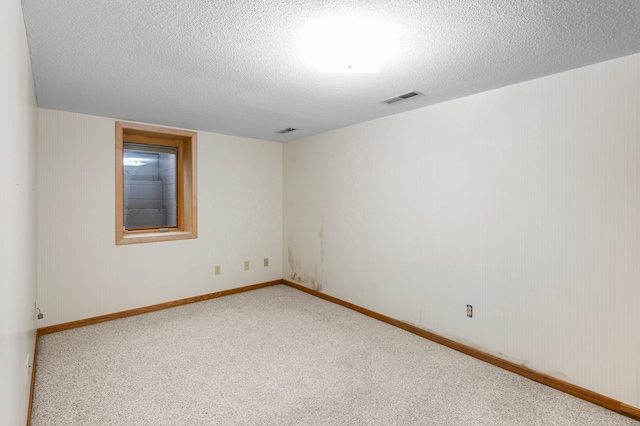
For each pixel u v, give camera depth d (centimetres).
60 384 221
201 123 364
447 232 284
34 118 242
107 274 339
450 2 141
